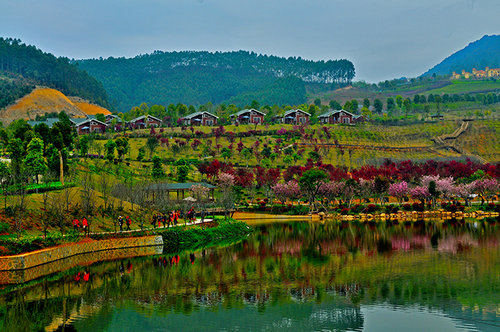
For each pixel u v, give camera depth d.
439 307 56.16
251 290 63.81
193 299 59.69
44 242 75.81
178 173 162.88
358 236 109.69
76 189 104.19
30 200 88.75
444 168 197.12
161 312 54.97
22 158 117.69
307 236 112.19
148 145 198.12
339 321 52.06
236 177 169.00
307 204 170.38
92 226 92.25
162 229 100.06
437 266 75.25
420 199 163.50
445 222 134.12
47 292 62.09
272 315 53.78
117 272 72.94
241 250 93.31
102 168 153.62
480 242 96.31
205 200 137.12
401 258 82.19
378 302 58.34
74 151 181.75
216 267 77.00
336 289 63.97
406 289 63.41
